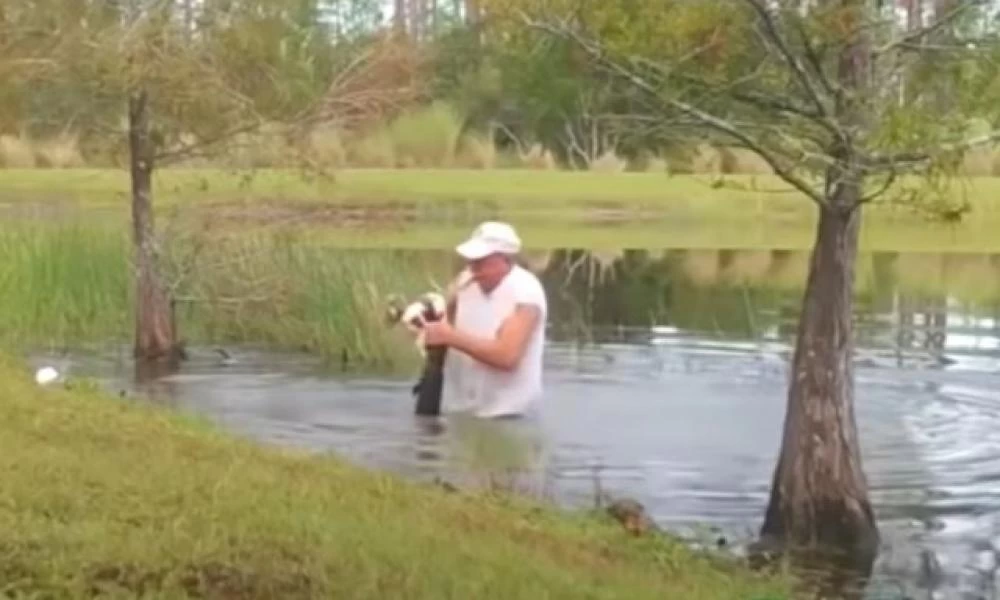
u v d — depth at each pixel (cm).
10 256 1592
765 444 1058
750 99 825
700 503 912
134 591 531
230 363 1400
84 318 1565
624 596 635
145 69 1477
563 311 1803
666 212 3312
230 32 1521
